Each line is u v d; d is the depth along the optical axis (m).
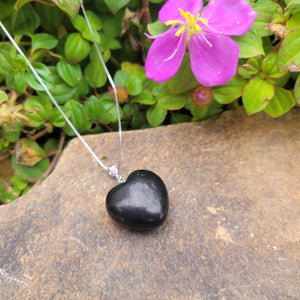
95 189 0.15
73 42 0.18
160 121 0.18
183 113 0.21
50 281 0.12
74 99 0.19
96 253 0.13
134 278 0.12
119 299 0.11
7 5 0.18
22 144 0.18
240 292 0.11
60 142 0.19
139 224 0.12
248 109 0.15
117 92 0.18
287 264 0.12
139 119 0.20
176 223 0.13
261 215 0.14
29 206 0.14
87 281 0.12
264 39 0.16
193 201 0.14
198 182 0.15
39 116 0.17
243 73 0.15
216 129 0.17
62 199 0.15
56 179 0.16
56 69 0.18
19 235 0.13
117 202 0.12
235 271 0.12
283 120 0.17
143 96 0.18
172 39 0.15
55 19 0.19
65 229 0.13
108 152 0.17
